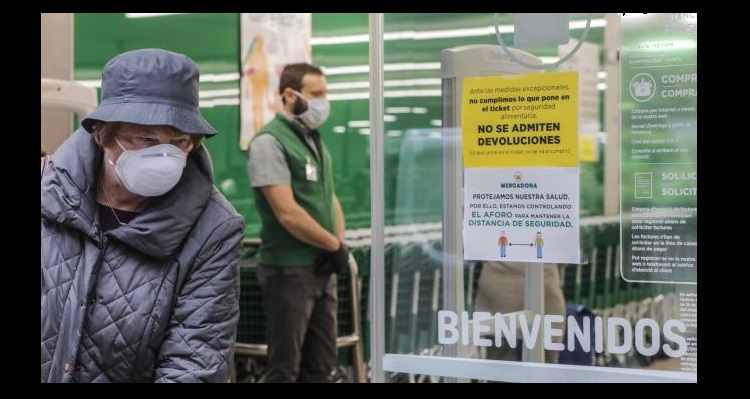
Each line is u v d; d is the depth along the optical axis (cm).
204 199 202
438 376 183
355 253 412
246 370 416
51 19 405
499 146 167
